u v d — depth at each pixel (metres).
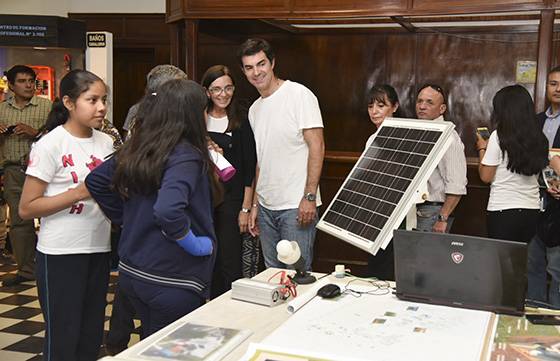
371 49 6.20
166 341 1.62
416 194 2.24
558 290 3.40
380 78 6.20
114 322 2.90
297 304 1.88
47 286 2.42
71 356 2.47
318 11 4.16
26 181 2.37
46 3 7.36
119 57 7.63
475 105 5.94
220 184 2.17
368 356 1.52
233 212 3.40
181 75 2.56
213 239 2.03
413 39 6.06
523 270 1.82
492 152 3.20
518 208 3.18
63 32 5.37
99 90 2.39
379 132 2.70
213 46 6.61
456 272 1.90
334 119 6.38
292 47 6.38
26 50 5.64
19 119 4.78
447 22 5.56
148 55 7.58
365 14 4.06
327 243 4.76
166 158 1.86
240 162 3.39
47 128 2.48
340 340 1.62
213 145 2.22
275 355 1.51
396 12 4.00
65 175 2.40
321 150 3.13
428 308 1.89
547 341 1.63
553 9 3.68
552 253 3.39
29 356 3.36
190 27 4.46
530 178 3.18
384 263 2.81
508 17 5.30
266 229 3.31
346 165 4.60
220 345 1.59
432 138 2.36
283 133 3.15
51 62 5.65
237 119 3.37
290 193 3.18
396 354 1.53
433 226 3.32
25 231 4.75
